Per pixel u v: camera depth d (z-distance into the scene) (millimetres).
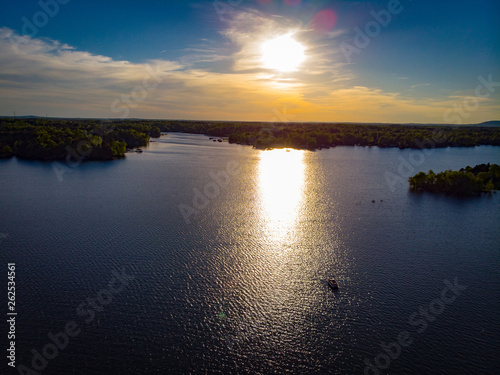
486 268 60281
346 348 41562
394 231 76750
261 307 48344
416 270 59031
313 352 40906
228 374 37688
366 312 47750
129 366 38188
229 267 58469
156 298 49625
